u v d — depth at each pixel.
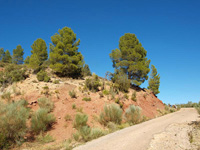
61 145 8.50
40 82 19.44
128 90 25.11
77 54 28.08
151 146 6.84
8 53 45.81
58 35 28.03
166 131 9.78
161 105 28.23
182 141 7.55
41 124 10.02
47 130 10.38
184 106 36.12
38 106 13.33
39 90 16.55
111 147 7.10
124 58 29.11
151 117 19.42
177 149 6.45
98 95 19.23
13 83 17.66
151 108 23.22
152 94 31.20
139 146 6.94
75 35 28.89
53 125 11.18
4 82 18.38
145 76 28.30
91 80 21.19
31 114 11.27
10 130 8.11
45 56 31.72
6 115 8.32
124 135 9.34
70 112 13.63
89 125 12.22
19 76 19.41
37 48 31.06
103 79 28.44
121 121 14.58
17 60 43.47
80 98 17.22
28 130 9.45
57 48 25.61
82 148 7.48
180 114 19.36
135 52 28.67
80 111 14.10
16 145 7.99
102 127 12.56
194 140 7.67
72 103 15.50
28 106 12.87
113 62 30.08
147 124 13.08
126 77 25.34
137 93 25.58
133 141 7.79
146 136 8.66
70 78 25.19
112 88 21.53
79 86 20.81
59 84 19.56
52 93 16.47
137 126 12.46
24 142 8.48
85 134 9.76
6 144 7.66
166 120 14.73
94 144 7.90
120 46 30.70
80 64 27.08
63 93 17.39
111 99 19.06
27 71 24.27
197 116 16.75
